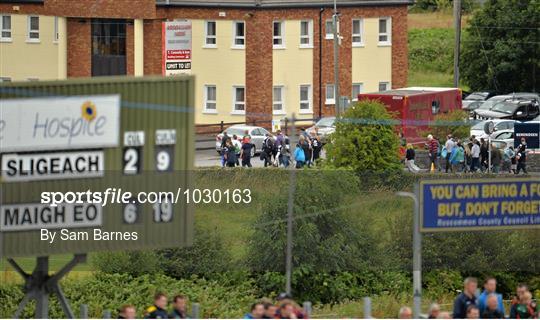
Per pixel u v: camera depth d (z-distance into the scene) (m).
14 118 71.31
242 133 168.88
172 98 71.75
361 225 101.00
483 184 79.19
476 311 69.69
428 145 150.25
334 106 198.38
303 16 196.12
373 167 121.62
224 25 195.00
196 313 73.88
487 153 149.12
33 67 195.75
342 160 122.38
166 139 71.81
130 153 71.75
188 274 96.94
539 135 150.62
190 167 71.94
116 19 193.88
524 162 149.38
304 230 97.88
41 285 75.81
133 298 90.38
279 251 97.50
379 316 90.31
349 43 198.75
